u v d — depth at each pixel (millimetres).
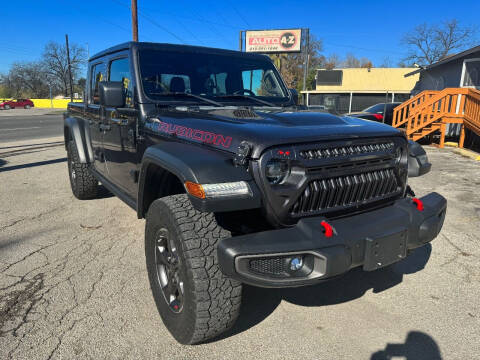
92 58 4469
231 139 2143
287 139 2041
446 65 15633
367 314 2619
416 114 11297
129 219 4516
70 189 5973
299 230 2014
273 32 33875
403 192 2621
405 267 3316
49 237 3943
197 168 1993
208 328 2072
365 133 2307
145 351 2221
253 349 2256
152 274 2523
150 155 2436
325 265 1918
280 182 2061
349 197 2297
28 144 12094
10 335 2342
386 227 2203
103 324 2463
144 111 3025
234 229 2303
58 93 83938
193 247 2010
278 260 1960
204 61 3473
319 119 2523
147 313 2592
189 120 2586
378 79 33062
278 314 2617
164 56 3307
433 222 2379
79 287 2920
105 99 2871
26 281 3006
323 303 2762
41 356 2164
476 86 13914
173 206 2170
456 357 2193
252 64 3738
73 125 4828
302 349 2258
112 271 3188
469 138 10891
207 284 1988
